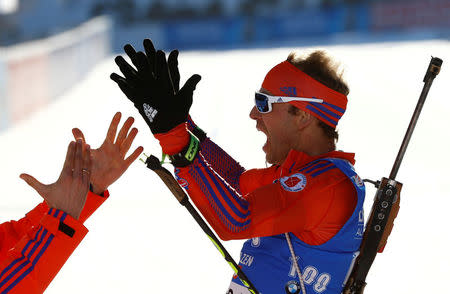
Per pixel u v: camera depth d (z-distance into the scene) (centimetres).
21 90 4694
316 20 13525
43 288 500
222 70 7919
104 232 2052
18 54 4703
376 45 11106
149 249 1894
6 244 611
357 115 4406
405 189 2450
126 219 2170
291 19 13525
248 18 13325
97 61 9356
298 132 683
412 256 1794
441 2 12862
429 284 1616
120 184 2605
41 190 510
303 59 674
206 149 803
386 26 13475
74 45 7081
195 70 7981
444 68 7044
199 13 13650
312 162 671
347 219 654
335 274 667
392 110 4622
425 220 2086
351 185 660
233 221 621
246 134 3616
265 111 684
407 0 13225
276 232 634
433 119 4166
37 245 498
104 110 5100
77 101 5772
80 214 555
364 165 2861
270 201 627
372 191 2261
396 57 8919
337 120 683
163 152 616
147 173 2753
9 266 496
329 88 666
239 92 5791
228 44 13075
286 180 646
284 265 668
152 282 1662
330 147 694
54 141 3869
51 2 13112
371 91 5788
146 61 577
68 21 13188
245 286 698
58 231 500
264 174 773
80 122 4566
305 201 633
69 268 1769
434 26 12975
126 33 12406
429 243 1889
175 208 2283
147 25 12575
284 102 673
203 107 4891
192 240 1961
